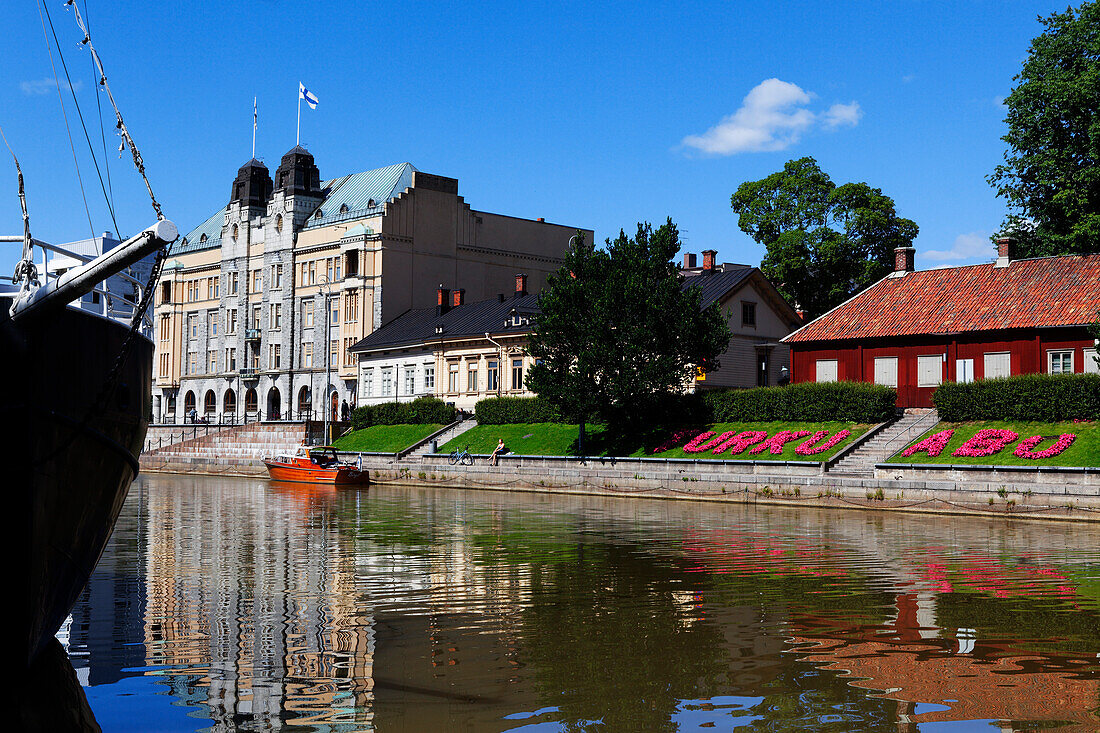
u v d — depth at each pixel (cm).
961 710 1105
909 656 1344
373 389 8312
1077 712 1098
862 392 4922
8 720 1073
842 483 4053
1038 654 1357
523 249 9312
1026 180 5350
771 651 1373
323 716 1090
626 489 4919
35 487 1153
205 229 10562
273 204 9300
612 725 1059
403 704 1130
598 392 5428
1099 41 5012
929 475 3875
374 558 2352
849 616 1619
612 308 5419
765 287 6750
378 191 8825
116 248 1130
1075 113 4997
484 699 1145
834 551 2506
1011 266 5438
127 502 4431
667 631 1502
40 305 1129
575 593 1842
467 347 7425
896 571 2136
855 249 7050
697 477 4625
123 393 1362
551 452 5759
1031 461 3844
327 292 8762
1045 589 1888
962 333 5097
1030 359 4919
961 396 4547
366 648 1391
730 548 2575
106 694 1170
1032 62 5275
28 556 1151
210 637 1457
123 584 1936
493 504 4316
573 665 1297
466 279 8900
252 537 2847
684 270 7538
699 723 1061
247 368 9500
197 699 1152
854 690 1182
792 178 7194
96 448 1296
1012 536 2889
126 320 1709
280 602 1744
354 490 5481
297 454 7325
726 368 6469
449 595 1820
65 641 1428
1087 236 5022
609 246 5681
